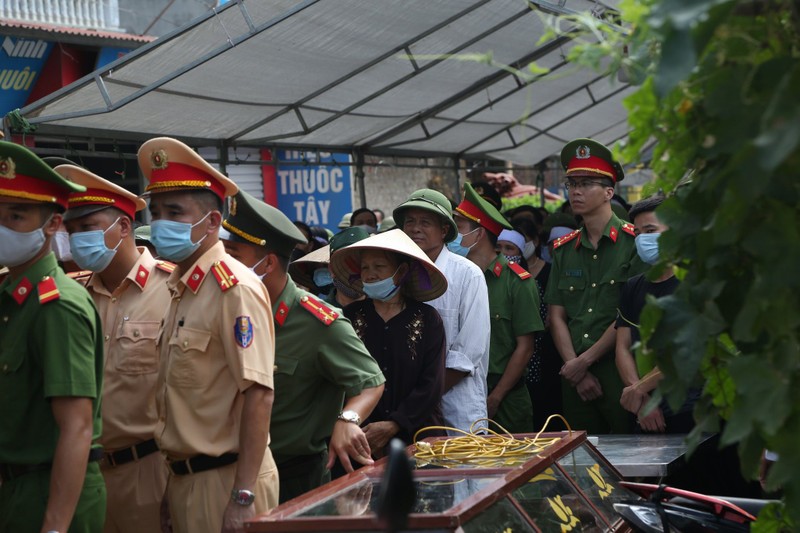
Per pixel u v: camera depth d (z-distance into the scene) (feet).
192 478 10.62
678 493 9.81
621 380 18.39
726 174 4.77
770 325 4.72
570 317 19.43
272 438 12.23
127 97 21.22
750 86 4.69
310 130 28.45
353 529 7.39
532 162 42.88
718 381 5.65
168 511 11.41
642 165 7.06
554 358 21.13
